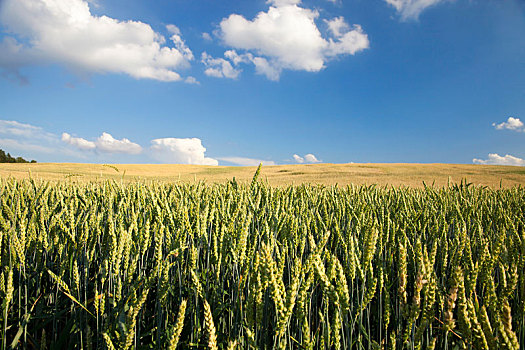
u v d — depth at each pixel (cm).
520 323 140
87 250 214
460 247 174
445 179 3700
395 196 444
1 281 171
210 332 101
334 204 343
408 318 127
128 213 281
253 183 335
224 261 185
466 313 103
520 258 156
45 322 222
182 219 217
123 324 129
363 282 143
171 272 228
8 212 266
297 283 114
